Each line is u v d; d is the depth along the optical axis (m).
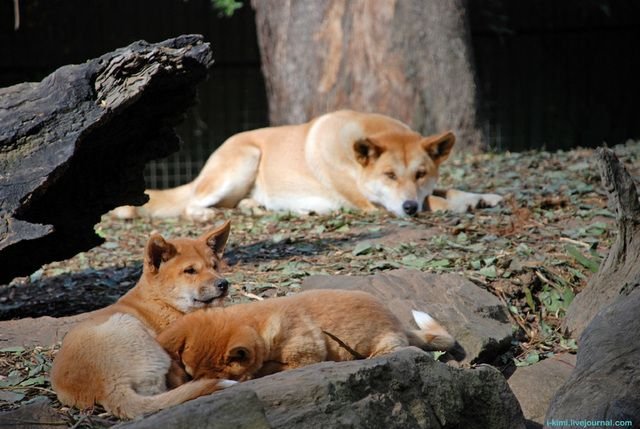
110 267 12.86
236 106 28.12
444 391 6.82
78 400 7.02
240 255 12.23
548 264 10.95
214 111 28.08
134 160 10.80
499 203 14.56
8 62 26.39
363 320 7.80
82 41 26.77
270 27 21.92
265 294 10.05
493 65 28.86
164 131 10.80
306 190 16.47
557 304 10.32
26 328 9.20
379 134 15.80
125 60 9.35
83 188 10.67
